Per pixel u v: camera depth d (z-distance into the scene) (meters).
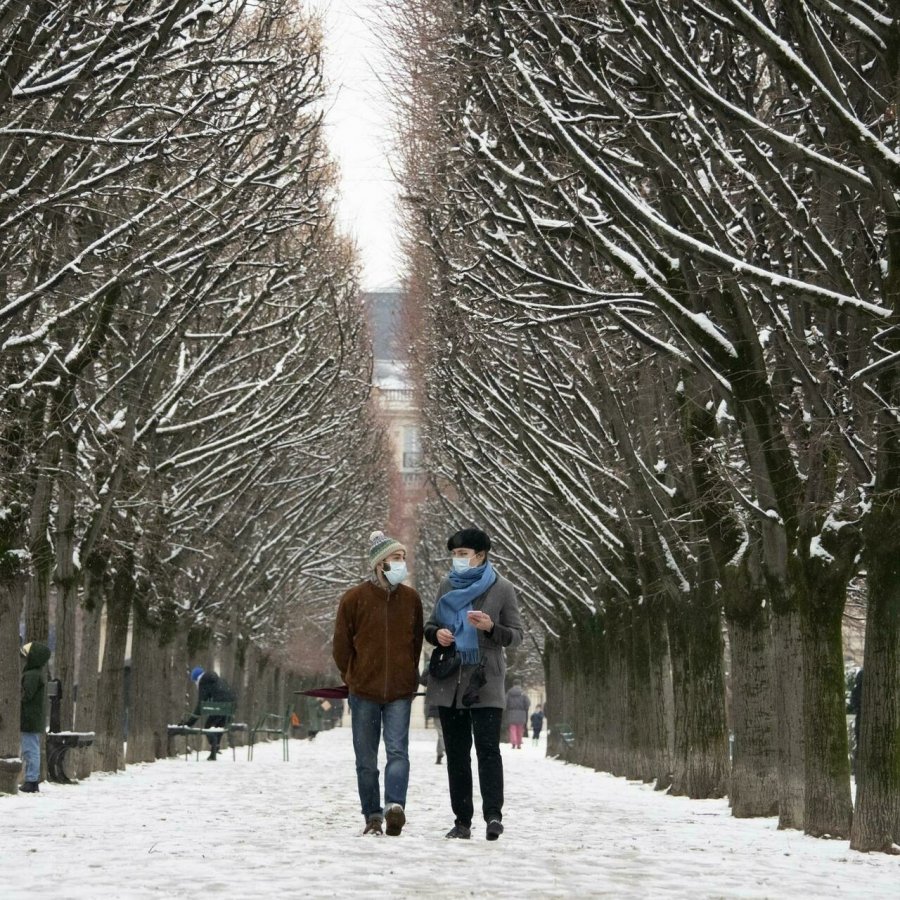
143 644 85.69
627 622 79.12
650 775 73.81
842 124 30.81
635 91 41.81
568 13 41.59
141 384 60.91
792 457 40.72
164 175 49.53
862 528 34.00
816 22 32.97
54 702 61.75
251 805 43.34
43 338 44.91
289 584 145.00
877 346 34.00
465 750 31.44
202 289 59.34
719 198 42.59
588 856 28.61
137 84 43.69
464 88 48.47
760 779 46.31
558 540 93.56
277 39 54.94
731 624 48.00
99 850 28.59
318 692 32.44
